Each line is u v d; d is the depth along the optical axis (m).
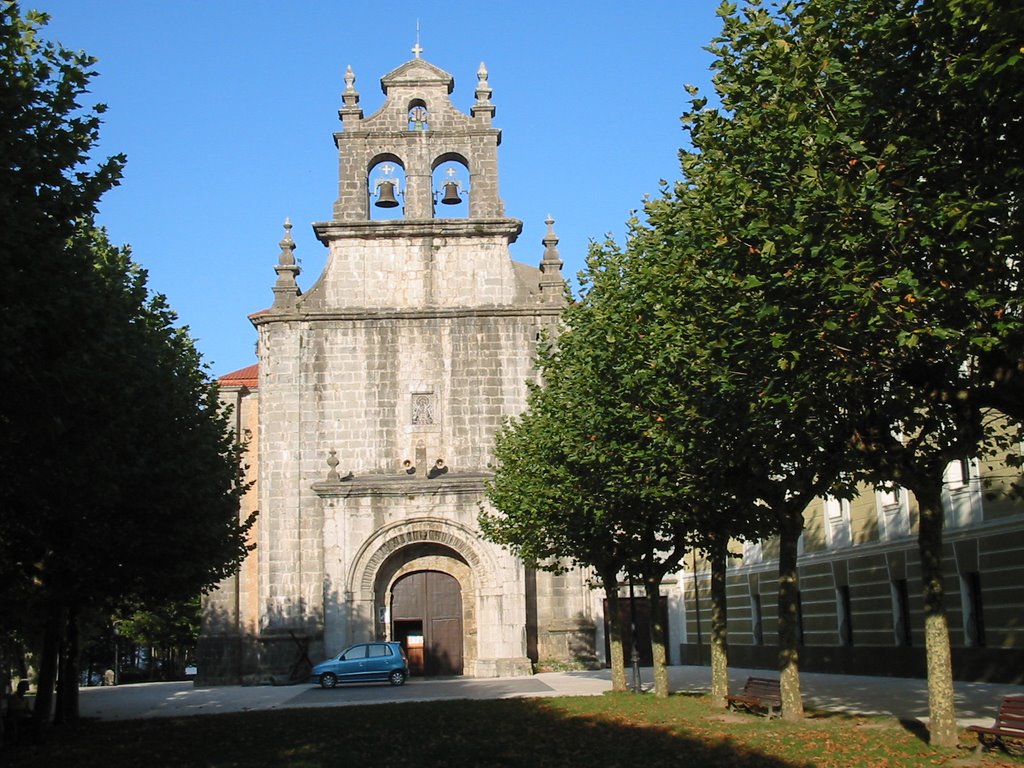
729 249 16.98
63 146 17.58
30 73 18.17
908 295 15.05
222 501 32.84
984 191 14.60
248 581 50.19
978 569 30.69
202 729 27.59
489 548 45.56
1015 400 15.60
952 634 31.94
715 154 17.61
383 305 48.12
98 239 30.27
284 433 47.09
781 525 22.92
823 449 21.80
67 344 17.80
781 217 16.06
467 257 48.59
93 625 51.94
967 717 21.86
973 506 30.95
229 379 58.16
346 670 42.56
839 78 15.59
